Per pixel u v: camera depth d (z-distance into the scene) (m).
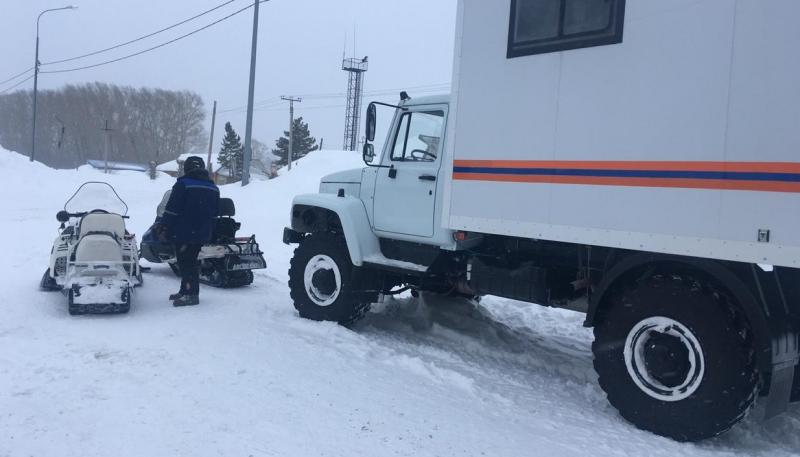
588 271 4.97
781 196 3.68
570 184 4.60
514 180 4.93
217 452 3.58
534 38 4.79
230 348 5.54
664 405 4.16
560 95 4.65
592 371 5.65
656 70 4.17
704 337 3.99
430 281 6.29
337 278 6.52
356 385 4.81
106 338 5.69
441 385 5.00
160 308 7.02
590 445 4.00
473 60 5.20
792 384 4.34
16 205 20.44
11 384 4.50
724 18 3.89
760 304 3.96
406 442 3.87
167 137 89.62
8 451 3.52
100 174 33.03
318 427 4.00
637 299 4.33
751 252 3.79
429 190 5.84
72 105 83.75
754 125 3.78
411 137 6.11
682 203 4.06
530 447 3.92
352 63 50.62
